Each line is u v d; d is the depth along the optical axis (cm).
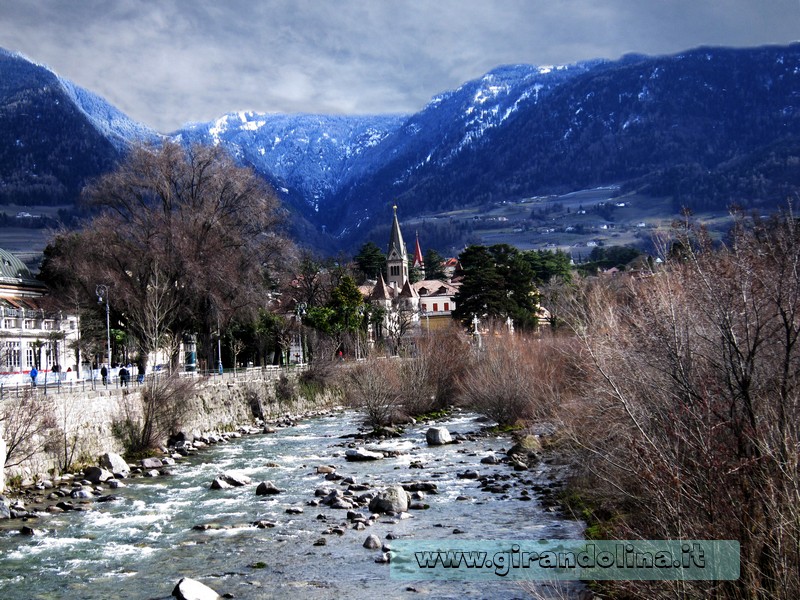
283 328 9575
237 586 1944
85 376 7288
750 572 1166
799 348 1458
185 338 7919
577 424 2433
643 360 1689
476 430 5212
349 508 2806
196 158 6906
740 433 1335
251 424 6050
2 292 8244
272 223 7206
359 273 16912
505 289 11362
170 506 2936
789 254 1457
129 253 6359
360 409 6162
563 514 2533
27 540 2442
